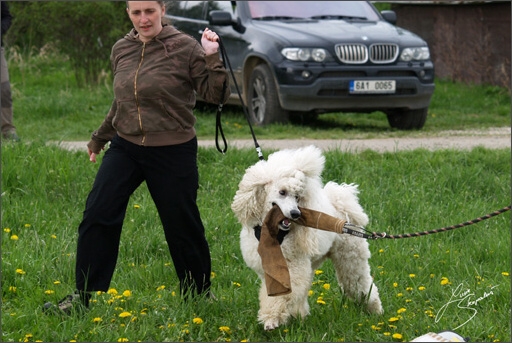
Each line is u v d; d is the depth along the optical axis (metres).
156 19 6.19
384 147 12.86
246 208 5.91
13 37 23.14
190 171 6.38
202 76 6.26
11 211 8.98
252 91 15.42
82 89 19.19
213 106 17.33
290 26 15.24
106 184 6.35
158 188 6.38
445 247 8.38
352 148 12.64
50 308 6.46
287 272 5.75
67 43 19.52
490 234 8.84
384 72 14.88
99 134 6.68
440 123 16.55
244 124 15.49
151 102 6.22
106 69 19.77
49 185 9.99
